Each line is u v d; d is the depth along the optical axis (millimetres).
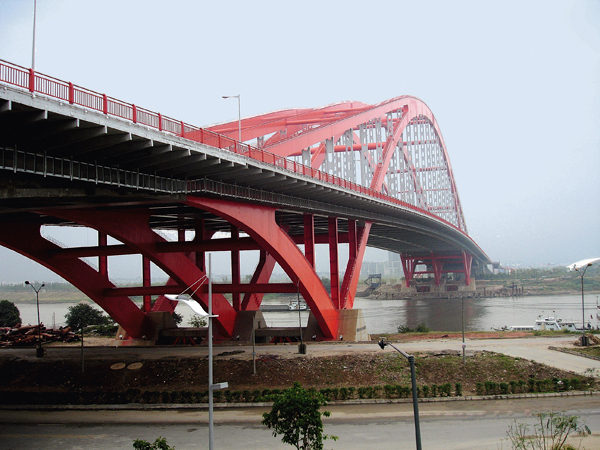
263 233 42500
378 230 93688
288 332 53156
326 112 68500
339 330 53344
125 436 28125
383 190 84625
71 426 30312
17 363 43781
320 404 21438
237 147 35156
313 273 49031
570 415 29703
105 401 35531
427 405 32875
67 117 21984
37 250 43562
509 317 104062
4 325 90375
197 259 51844
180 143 28703
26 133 22531
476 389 35281
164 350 47969
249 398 34625
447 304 147375
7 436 28562
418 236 111938
